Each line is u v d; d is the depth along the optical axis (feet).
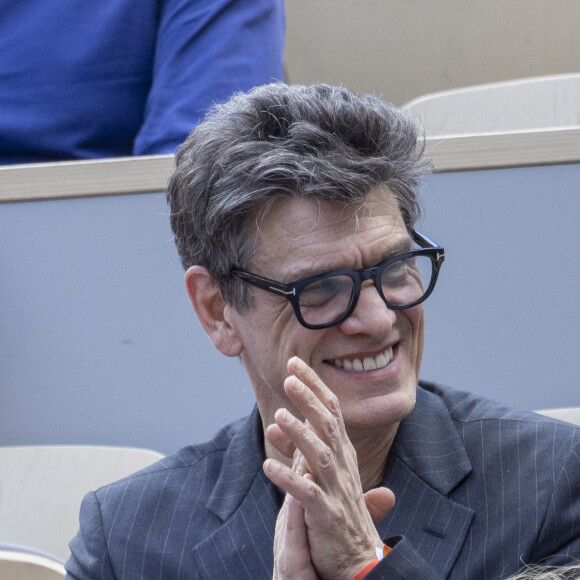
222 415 23.07
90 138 26.91
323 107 14.40
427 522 15.07
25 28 26.81
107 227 23.08
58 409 23.43
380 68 39.88
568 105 30.32
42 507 22.45
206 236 14.83
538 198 22.35
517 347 22.58
